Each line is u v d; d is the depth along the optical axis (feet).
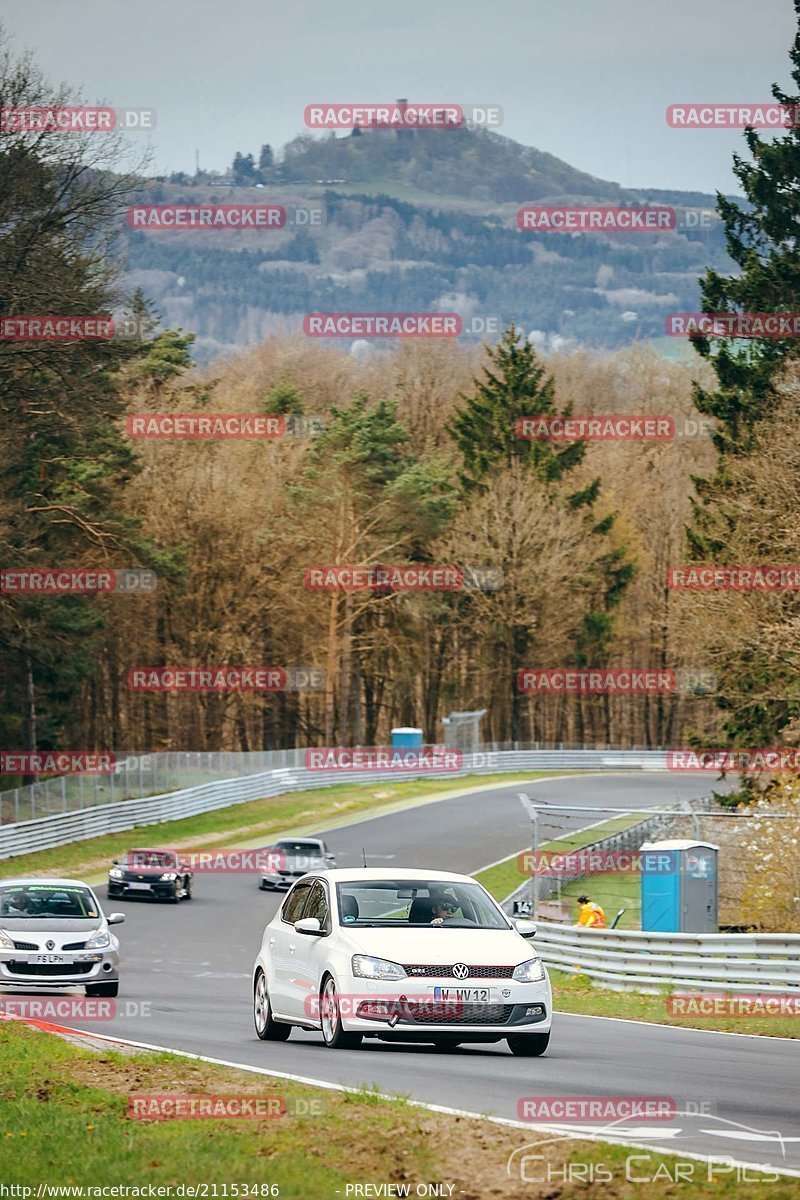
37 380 392.27
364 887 127.44
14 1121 89.56
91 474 510.58
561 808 260.21
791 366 379.76
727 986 195.00
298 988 127.75
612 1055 127.24
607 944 219.41
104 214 369.09
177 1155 79.56
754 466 360.07
